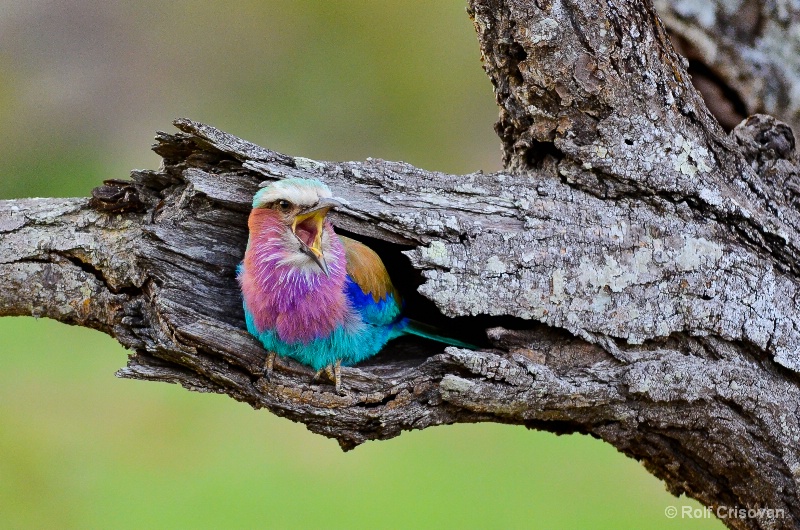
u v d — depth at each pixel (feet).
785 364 26.35
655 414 26.03
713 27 30.42
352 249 27.89
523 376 24.84
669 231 25.99
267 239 25.76
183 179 26.94
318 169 26.55
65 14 63.93
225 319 26.71
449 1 63.31
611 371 25.55
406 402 25.17
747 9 30.12
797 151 30.99
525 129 27.48
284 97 64.54
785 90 30.53
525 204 25.96
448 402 25.14
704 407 25.96
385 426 25.13
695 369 25.70
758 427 26.18
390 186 26.27
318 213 25.49
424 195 26.09
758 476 26.63
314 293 25.85
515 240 25.40
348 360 27.20
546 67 25.84
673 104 26.48
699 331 25.94
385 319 28.02
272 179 26.32
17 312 27.02
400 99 64.03
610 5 25.63
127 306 26.12
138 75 64.64
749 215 26.30
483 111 63.93
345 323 26.53
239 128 64.44
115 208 26.81
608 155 26.11
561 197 26.25
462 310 25.13
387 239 25.80
